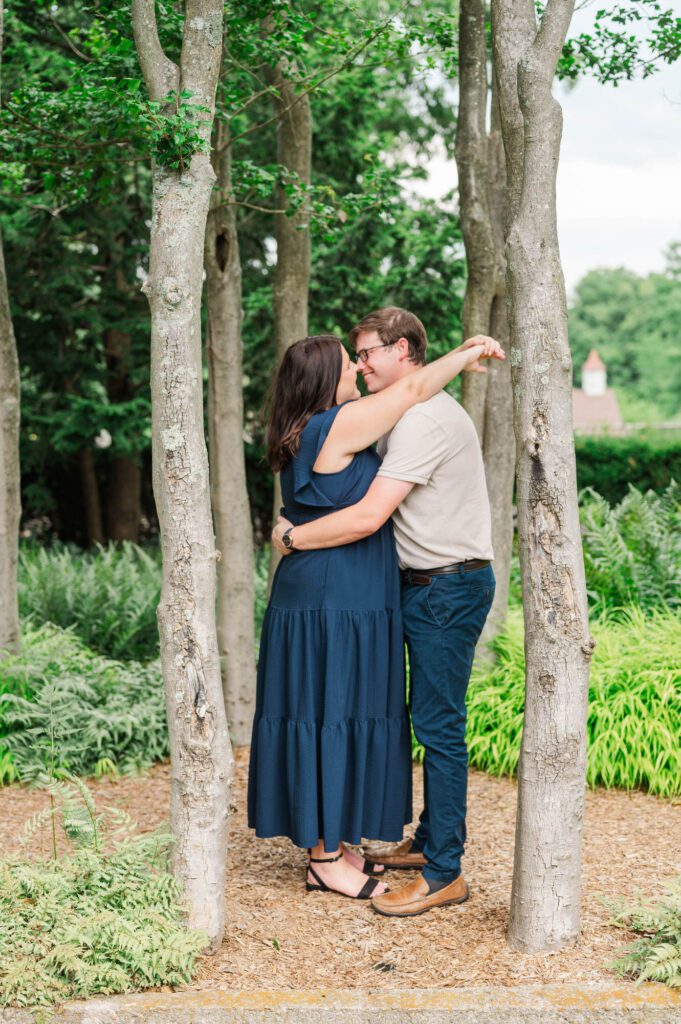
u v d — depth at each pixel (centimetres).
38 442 1056
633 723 412
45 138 445
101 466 1248
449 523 282
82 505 1247
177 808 259
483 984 242
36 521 1240
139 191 968
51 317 1019
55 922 245
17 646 467
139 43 268
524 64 246
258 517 1235
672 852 337
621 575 545
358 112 923
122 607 626
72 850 330
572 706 252
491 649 495
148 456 1255
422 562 286
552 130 247
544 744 253
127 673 497
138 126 286
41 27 791
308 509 291
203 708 256
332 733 285
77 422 1005
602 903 275
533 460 251
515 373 254
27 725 432
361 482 286
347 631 286
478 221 482
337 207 536
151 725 452
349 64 436
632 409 4322
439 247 923
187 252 254
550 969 248
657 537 566
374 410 277
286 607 292
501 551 503
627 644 472
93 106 407
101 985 232
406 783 297
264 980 246
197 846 258
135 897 252
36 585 651
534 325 249
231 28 411
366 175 489
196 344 258
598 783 421
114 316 1024
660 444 1249
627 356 5319
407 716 296
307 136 499
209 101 263
